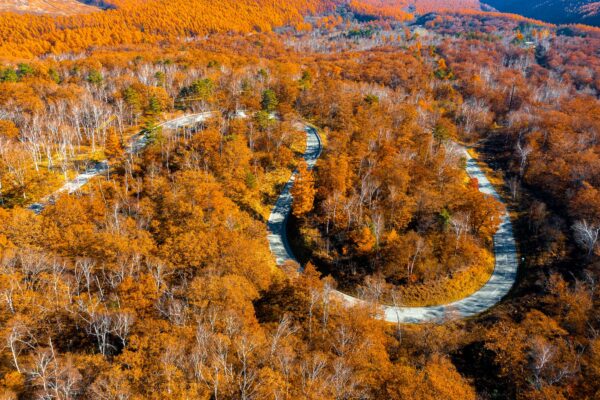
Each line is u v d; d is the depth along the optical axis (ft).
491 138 508.12
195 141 351.25
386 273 272.72
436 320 248.32
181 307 179.93
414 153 349.41
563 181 359.87
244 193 315.58
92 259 210.79
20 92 391.86
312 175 342.23
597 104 524.52
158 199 278.67
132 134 405.39
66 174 332.60
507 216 350.23
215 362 140.87
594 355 191.83
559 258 287.48
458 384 169.48
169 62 575.38
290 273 249.75
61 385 130.52
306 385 142.92
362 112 417.90
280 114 438.81
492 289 274.77
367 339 179.63
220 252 227.20
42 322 167.53
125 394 127.24
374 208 301.43
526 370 195.21
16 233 219.82
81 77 505.25
